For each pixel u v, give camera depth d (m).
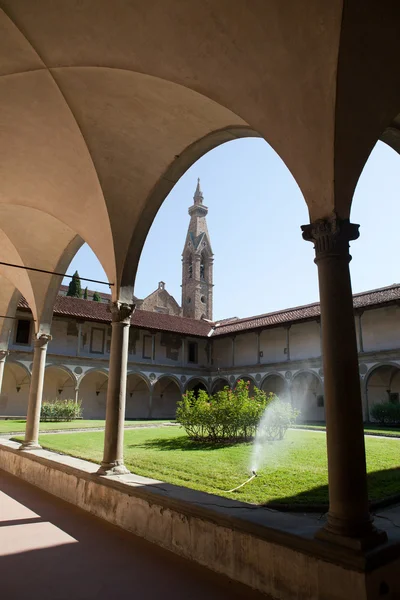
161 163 8.36
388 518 4.96
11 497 8.62
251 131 7.14
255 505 5.49
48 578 4.71
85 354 32.12
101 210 8.79
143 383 36.69
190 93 6.55
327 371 4.35
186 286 68.06
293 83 4.90
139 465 8.78
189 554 5.33
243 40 5.07
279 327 33.91
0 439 14.48
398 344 27.23
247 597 4.29
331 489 4.10
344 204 4.68
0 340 17.27
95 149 7.99
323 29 4.40
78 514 7.38
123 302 8.50
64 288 51.19
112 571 4.92
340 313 4.40
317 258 4.64
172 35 5.54
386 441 13.73
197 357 38.94
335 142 4.61
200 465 8.73
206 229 70.50
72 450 11.40
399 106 5.05
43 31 5.90
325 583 3.83
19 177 9.34
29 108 7.43
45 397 31.28
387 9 4.32
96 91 6.98
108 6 5.40
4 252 12.54
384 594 3.68
